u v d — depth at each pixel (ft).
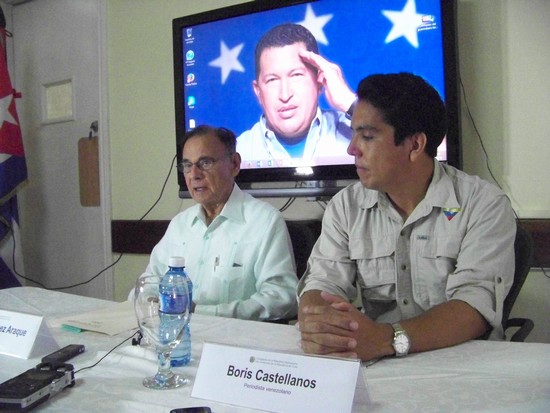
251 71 7.47
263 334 3.58
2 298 5.05
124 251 9.35
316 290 4.02
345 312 3.05
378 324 3.06
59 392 2.51
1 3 10.78
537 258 6.00
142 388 2.57
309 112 7.01
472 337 3.33
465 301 3.42
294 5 7.08
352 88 6.70
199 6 8.43
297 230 5.80
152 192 9.05
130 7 9.18
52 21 10.32
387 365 2.87
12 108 9.59
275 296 4.91
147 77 9.05
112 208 9.57
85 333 3.70
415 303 4.16
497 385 2.47
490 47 6.28
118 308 4.44
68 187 10.25
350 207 4.45
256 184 7.44
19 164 9.61
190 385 2.62
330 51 6.83
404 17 6.33
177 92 8.09
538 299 6.07
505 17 6.20
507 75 6.20
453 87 6.02
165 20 8.81
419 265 4.11
